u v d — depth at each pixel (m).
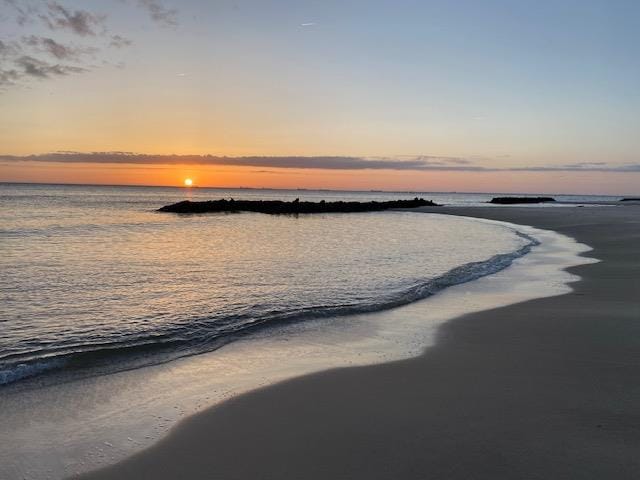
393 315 11.61
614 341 9.15
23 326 10.61
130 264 19.95
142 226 42.09
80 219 48.38
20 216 50.47
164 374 7.84
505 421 5.93
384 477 4.80
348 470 4.94
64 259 21.22
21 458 5.29
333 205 76.25
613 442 5.38
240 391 7.05
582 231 35.38
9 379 7.48
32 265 19.34
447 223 47.94
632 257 21.28
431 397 6.71
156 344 9.32
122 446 5.53
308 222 50.41
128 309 12.24
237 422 6.07
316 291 14.48
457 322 10.81
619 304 12.28
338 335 10.02
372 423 5.96
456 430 5.72
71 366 8.12
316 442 5.53
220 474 4.93
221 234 35.09
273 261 20.84
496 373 7.60
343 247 26.33
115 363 8.34
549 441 5.41
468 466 4.94
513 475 4.75
